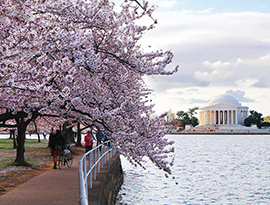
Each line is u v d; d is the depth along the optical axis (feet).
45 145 180.04
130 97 48.62
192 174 124.57
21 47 34.86
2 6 31.19
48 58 40.96
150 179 110.52
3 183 57.36
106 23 47.24
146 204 76.84
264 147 282.36
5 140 250.98
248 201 83.41
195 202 81.10
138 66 45.75
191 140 409.28
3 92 35.22
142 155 49.34
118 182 90.22
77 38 40.83
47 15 39.22
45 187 51.24
